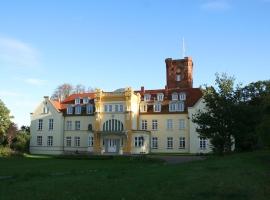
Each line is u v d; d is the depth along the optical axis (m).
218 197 17.91
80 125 100.50
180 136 92.50
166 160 61.38
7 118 90.50
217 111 50.84
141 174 26.36
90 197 17.86
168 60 108.94
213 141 51.59
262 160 34.25
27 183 23.25
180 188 19.77
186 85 106.38
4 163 55.50
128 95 93.19
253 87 56.12
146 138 92.56
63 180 23.94
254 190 19.38
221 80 53.16
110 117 94.75
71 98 106.56
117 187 20.28
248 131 50.34
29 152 100.12
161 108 95.38
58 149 100.19
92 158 70.19
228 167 28.62
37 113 103.75
